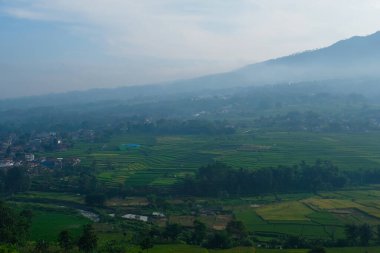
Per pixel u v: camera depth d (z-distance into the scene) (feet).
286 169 642.63
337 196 585.63
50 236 432.25
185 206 556.51
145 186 647.97
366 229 400.88
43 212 537.24
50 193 640.17
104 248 367.86
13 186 642.63
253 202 571.28
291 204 544.21
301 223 463.42
